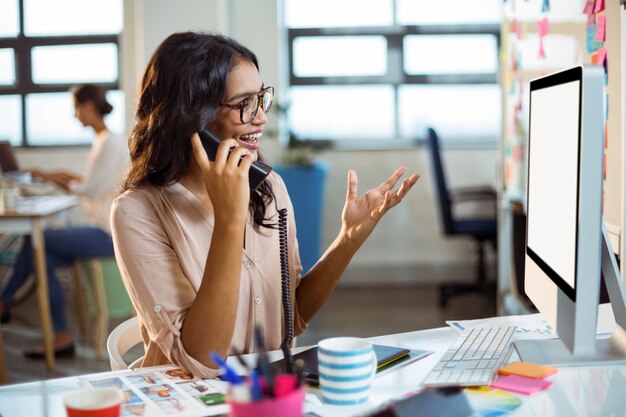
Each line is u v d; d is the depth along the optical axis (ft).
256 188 5.38
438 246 19.44
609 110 7.07
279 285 5.55
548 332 5.20
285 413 3.14
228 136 5.19
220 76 5.05
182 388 4.26
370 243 19.53
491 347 4.74
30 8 19.34
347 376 3.89
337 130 19.61
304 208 17.30
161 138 5.07
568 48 8.83
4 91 19.51
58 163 19.40
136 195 5.07
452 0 19.22
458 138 19.47
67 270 18.16
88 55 19.40
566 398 3.92
